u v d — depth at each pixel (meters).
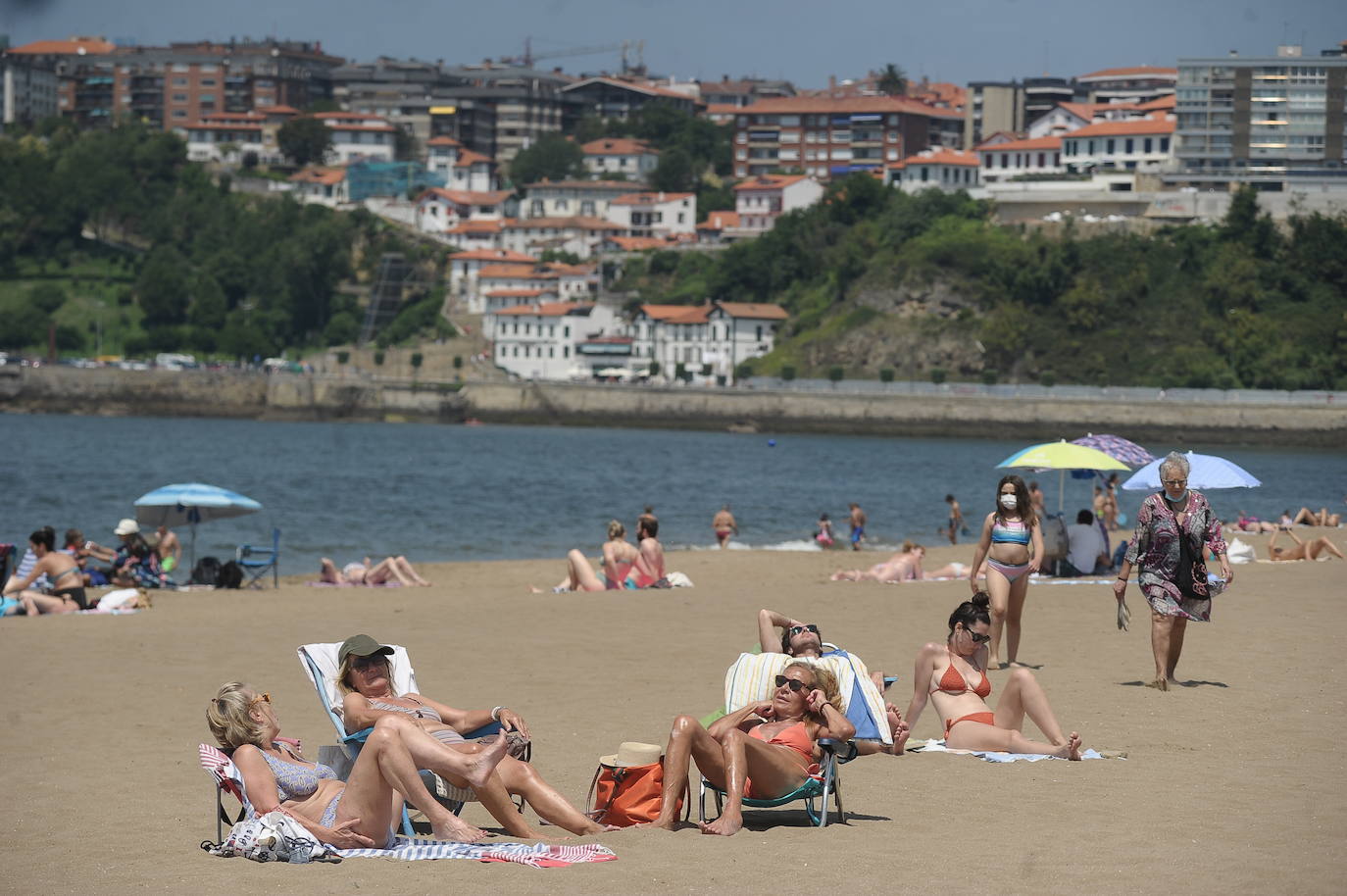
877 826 30.02
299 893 25.34
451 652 58.50
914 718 39.94
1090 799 32.41
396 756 28.38
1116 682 48.59
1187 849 27.62
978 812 31.27
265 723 30.31
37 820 32.31
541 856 27.19
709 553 120.44
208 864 27.80
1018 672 38.34
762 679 33.88
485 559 131.00
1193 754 37.53
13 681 52.28
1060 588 78.44
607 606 74.62
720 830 29.23
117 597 75.94
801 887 25.20
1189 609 46.66
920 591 81.00
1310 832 28.98
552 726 42.53
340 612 75.00
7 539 145.38
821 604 74.38
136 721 45.06
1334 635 59.00
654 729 42.12
